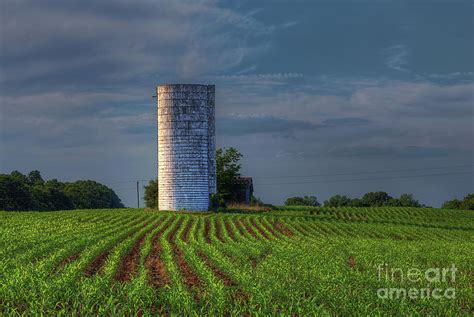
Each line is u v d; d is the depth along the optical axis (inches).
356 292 1021.8
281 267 1348.4
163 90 3725.4
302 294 1039.6
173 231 2650.1
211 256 1552.7
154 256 1681.8
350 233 2930.6
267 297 939.3
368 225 3368.6
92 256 1523.1
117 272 1327.5
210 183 3946.9
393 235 2898.6
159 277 1268.5
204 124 3740.2
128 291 953.5
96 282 991.6
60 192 6230.3
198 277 1253.7
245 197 4719.5
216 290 964.0
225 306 917.2
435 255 1766.7
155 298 947.3
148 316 829.8
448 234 3006.9
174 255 1685.5
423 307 947.3
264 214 3887.8
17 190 5088.6
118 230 2536.9
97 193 7731.3
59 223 2751.0
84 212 3639.3
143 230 2518.5
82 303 906.7
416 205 6948.8
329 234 2859.3
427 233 3021.7
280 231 2903.5
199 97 3720.5
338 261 1503.4
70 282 1032.2
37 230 2384.4
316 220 3622.0
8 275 1075.9
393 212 4653.1
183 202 3700.8
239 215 3612.2
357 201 7263.8
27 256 1455.5
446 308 937.5
